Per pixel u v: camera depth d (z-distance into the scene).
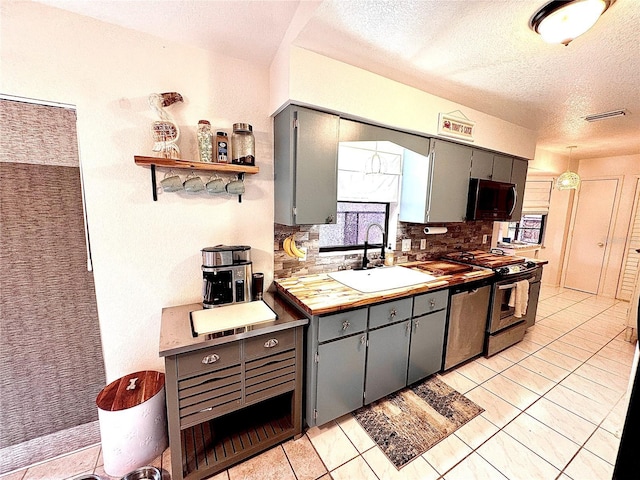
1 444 1.44
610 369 2.45
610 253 4.50
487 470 1.50
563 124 2.71
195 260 1.76
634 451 0.57
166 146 1.50
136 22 1.42
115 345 1.62
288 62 1.49
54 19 1.31
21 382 1.45
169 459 1.53
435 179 2.32
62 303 1.50
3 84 1.26
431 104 2.08
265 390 1.52
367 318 1.76
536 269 2.94
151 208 1.61
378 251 2.58
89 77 1.40
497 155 2.76
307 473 1.48
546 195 5.00
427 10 1.20
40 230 1.42
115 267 1.56
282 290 1.91
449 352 2.29
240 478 1.45
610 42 1.38
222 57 1.70
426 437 1.70
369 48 1.50
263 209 1.94
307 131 1.65
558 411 1.93
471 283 2.38
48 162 1.40
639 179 4.19
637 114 2.37
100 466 1.51
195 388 1.33
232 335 1.36
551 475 1.47
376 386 1.89
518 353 2.71
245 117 1.81
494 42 1.42
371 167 2.38
